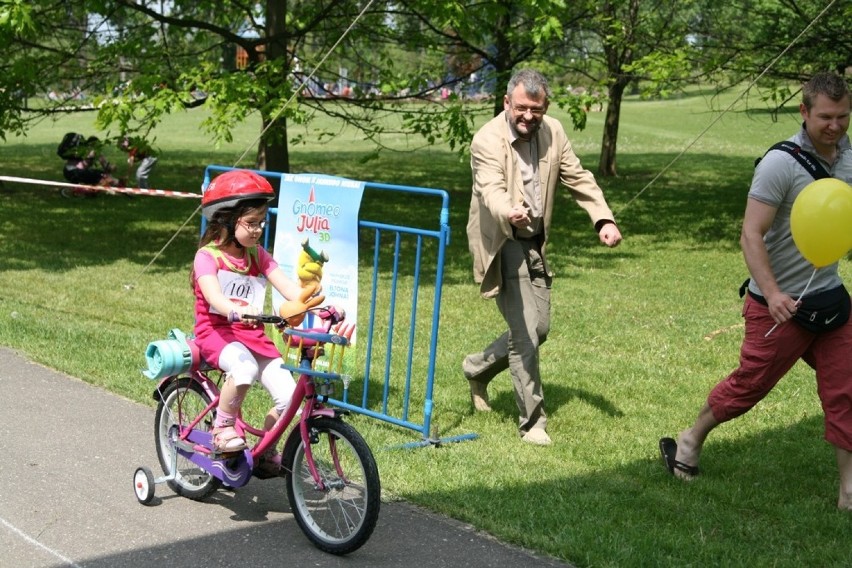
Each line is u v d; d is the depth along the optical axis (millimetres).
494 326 8938
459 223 17031
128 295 9898
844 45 14266
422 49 17359
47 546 4117
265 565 4012
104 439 5480
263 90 12047
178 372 4527
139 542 4191
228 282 4344
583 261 13133
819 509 4773
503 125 5430
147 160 18953
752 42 14992
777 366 4809
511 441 5734
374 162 28422
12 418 5785
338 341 3990
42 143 30891
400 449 5484
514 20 18297
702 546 4246
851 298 4758
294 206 5871
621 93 24875
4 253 12414
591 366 7535
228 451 4324
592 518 4523
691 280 11719
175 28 15570
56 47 15258
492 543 4273
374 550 4176
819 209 4352
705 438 5492
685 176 25578
